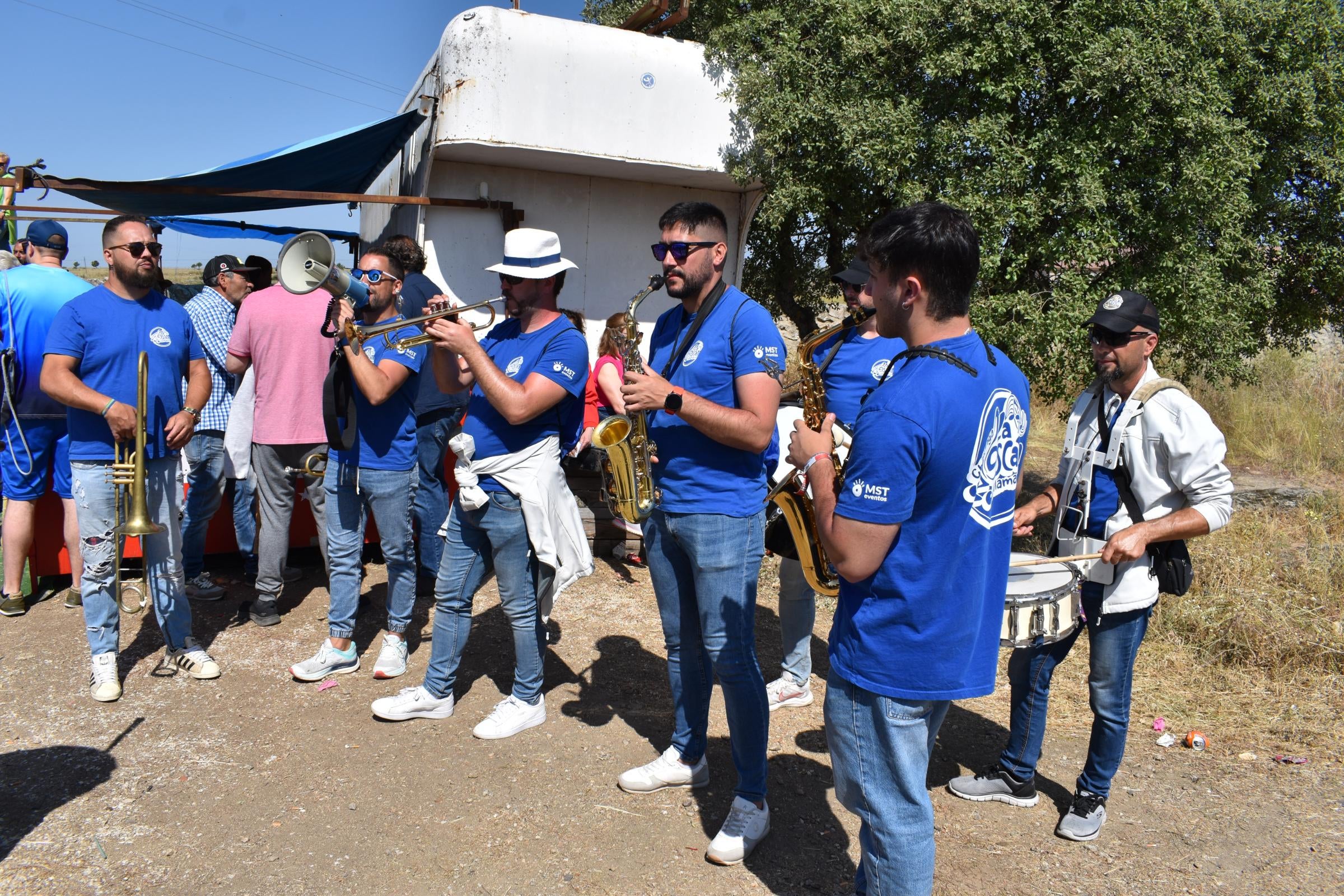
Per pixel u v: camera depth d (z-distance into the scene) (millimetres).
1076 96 5809
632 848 2965
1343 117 6668
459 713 3846
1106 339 2926
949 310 1972
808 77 6055
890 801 2080
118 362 3680
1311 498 7645
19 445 4547
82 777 3213
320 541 4668
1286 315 7746
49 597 4934
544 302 3473
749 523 2895
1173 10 5770
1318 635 4645
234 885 2695
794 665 4070
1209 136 5750
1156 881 2906
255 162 5461
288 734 3596
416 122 5883
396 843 2934
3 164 5754
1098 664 3039
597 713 3910
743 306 2875
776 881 2828
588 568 3646
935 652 1981
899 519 1908
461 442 3438
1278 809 3348
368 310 3939
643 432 2986
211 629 4609
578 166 5977
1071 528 3072
